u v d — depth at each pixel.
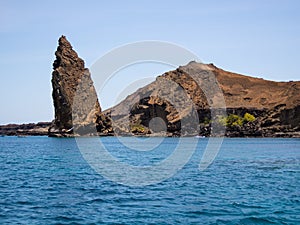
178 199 32.75
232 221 25.59
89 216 27.02
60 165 64.25
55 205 30.55
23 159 79.31
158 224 24.95
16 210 28.80
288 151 104.12
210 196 34.09
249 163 67.81
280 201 31.59
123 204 30.84
